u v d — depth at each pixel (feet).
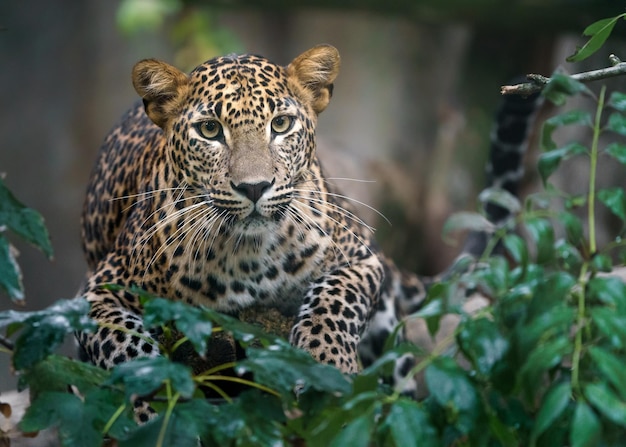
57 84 79.61
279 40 83.41
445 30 79.25
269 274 28.63
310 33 82.99
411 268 62.54
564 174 47.70
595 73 19.79
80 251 75.87
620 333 16.53
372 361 33.86
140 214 29.76
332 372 18.16
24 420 18.48
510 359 17.38
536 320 16.92
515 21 48.06
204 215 27.71
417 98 79.71
